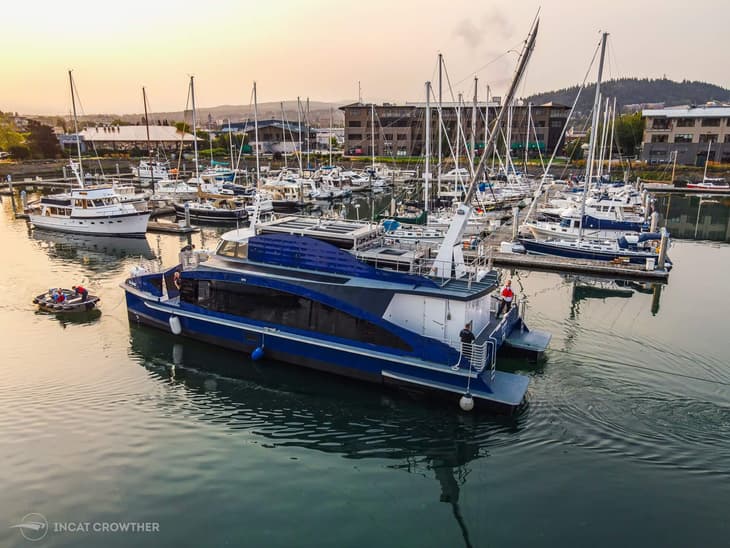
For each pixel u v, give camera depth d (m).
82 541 10.87
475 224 44.31
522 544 10.95
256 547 10.85
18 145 100.88
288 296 18.06
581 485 12.64
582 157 102.06
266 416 15.95
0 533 11.03
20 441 14.23
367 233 19.31
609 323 23.56
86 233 44.34
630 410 15.76
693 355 19.66
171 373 18.52
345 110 109.88
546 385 17.25
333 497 12.45
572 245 35.81
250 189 64.75
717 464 13.26
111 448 14.05
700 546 10.72
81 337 21.55
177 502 12.09
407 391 16.50
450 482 13.02
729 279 32.25
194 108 60.09
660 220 55.31
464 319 16.44
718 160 89.69
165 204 59.88
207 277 19.64
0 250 39.00
